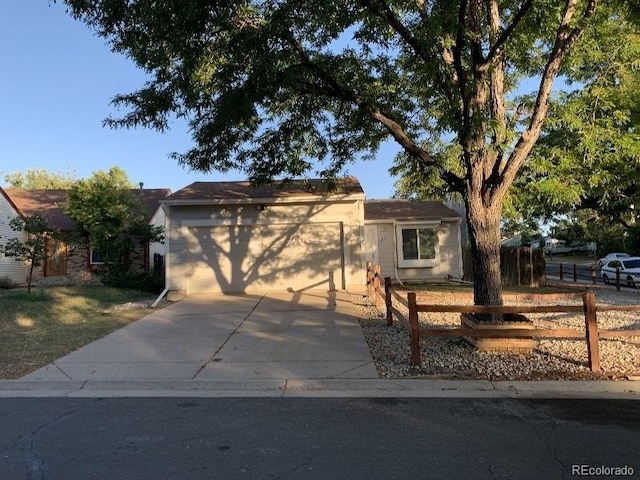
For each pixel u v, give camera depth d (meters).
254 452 4.81
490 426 5.48
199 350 9.20
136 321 12.24
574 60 8.95
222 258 17.50
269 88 9.39
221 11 8.07
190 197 17.38
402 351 8.89
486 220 8.84
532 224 34.09
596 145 10.53
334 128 11.98
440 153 12.38
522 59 10.18
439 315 13.02
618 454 4.70
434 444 4.98
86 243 22.94
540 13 8.58
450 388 6.95
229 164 11.61
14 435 5.30
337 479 4.22
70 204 21.03
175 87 9.25
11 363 8.33
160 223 27.33
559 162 10.77
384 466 4.47
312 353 8.88
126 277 19.98
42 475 4.32
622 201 16.23
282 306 14.18
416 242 23.95
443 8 7.84
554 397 6.52
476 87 8.48
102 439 5.18
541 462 4.54
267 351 9.08
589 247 67.94
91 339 10.18
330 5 8.15
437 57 8.55
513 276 23.47
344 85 9.90
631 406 6.14
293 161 11.80
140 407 6.28
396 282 22.22
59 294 17.47
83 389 7.13
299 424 5.61
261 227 17.62
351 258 17.50
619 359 8.18
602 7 8.23
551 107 9.54
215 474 4.34
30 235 23.62
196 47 8.77
